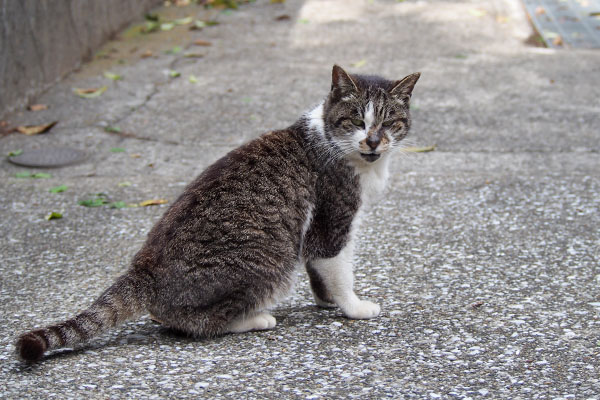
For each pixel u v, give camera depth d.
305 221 2.31
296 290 2.46
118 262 2.55
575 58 3.98
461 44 4.22
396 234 2.65
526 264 2.50
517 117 3.30
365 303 2.34
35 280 2.48
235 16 4.83
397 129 2.38
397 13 4.81
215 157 3.08
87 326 2.18
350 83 2.35
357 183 2.34
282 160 2.32
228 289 2.24
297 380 2.14
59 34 3.74
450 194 2.84
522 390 2.11
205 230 2.23
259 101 3.47
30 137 3.21
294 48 4.21
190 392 2.11
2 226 2.71
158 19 4.72
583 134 3.18
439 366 2.17
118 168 3.03
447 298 2.38
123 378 2.14
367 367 2.17
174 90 3.64
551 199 2.80
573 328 2.27
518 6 4.84
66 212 2.78
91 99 3.53
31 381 2.13
